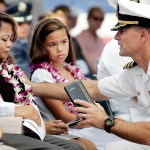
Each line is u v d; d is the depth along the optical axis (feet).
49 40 22.48
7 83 19.29
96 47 38.99
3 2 34.88
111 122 18.25
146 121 18.95
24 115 18.42
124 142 20.01
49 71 22.33
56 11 38.32
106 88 20.13
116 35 18.76
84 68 37.83
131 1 18.34
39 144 17.99
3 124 18.15
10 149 17.47
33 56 22.67
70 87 18.95
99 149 22.33
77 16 42.19
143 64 18.75
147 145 19.31
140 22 18.22
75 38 38.60
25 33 34.04
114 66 22.90
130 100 23.03
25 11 34.81
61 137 20.62
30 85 21.25
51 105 21.91
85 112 18.35
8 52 19.66
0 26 19.36
